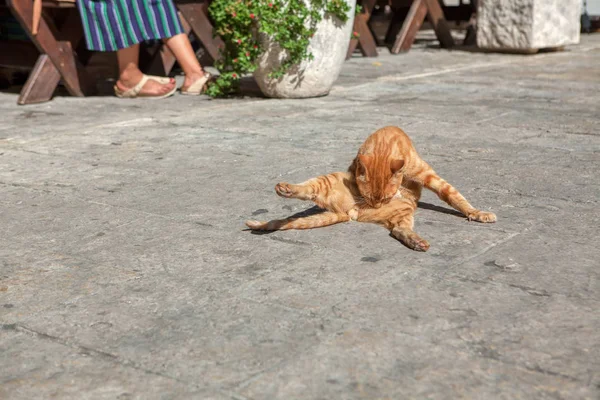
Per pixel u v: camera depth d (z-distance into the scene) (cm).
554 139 691
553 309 349
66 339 335
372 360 308
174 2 1066
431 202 512
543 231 451
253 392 288
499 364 303
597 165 598
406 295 366
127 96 967
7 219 500
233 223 478
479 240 437
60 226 483
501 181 558
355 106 870
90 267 415
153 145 695
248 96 959
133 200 532
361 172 452
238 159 636
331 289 375
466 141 689
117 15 907
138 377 302
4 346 331
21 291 386
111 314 357
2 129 784
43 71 941
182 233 462
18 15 916
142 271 407
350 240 440
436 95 935
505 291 369
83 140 723
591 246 426
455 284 378
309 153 649
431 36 1777
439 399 280
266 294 372
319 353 314
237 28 898
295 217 487
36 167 630
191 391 290
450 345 319
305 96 930
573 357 307
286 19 873
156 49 1081
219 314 353
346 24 916
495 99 901
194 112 853
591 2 2270
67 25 959
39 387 297
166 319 350
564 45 1415
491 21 1377
